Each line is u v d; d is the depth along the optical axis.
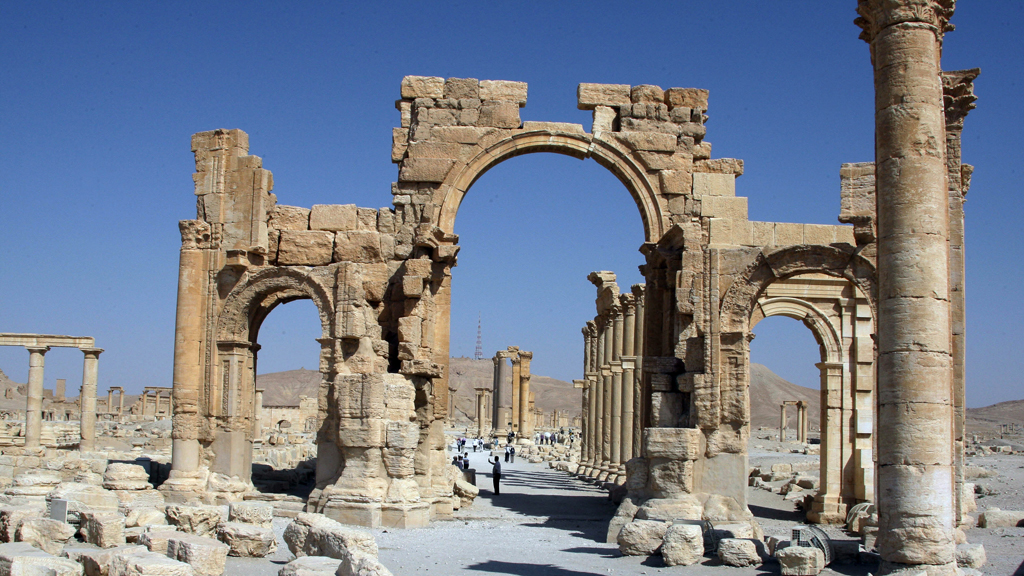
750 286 23.25
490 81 30.22
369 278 29.06
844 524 26.00
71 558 15.66
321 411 26.42
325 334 27.23
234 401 29.00
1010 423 143.38
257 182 29.58
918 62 14.77
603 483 40.00
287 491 31.27
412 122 30.28
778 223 26.28
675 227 24.89
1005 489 33.97
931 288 14.45
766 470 43.44
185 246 29.53
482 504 31.02
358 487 24.81
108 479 26.83
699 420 22.81
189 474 28.59
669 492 22.33
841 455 27.70
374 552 16.70
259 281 28.86
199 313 29.41
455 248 28.91
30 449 42.38
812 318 29.30
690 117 30.31
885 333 14.73
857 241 22.80
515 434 82.56
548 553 19.73
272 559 17.97
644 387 26.89
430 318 28.61
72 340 44.19
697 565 17.64
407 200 29.66
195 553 15.76
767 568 17.17
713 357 23.09
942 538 13.93
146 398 89.62
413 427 25.45
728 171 30.05
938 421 14.23
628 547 19.19
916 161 14.62
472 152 29.83
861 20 16.03
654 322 27.38
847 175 23.19
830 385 28.53
